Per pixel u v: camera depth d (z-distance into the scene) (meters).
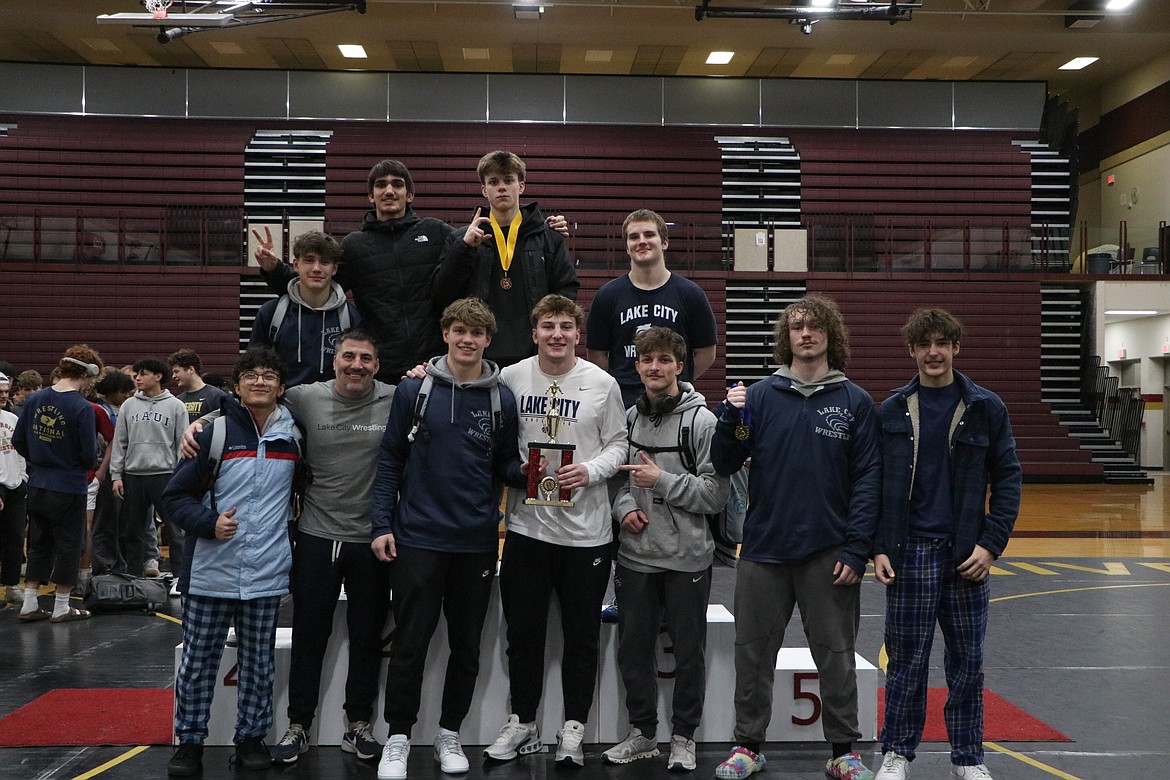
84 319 16.59
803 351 3.61
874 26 17.03
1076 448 17.52
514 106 18.91
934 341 3.45
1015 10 16.98
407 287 4.36
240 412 3.67
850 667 3.54
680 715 3.71
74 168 18.08
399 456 3.73
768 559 3.57
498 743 3.76
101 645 5.70
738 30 17.27
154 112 18.52
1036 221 19.30
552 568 3.77
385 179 4.37
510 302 4.38
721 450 3.59
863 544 3.47
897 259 17.70
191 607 3.60
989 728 4.16
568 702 3.77
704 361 4.39
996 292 17.70
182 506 3.58
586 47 18.14
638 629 3.73
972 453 3.43
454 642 3.70
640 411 3.88
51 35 17.41
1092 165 21.42
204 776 3.56
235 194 18.23
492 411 3.72
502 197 4.38
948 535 3.42
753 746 3.64
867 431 3.56
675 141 18.88
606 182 18.75
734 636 4.08
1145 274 17.97
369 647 3.80
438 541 3.61
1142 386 20.58
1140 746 3.95
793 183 18.88
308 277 4.06
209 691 3.63
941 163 19.08
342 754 3.83
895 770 3.43
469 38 17.59
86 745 3.88
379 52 18.36
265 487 3.62
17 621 6.42
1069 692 4.77
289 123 18.64
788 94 19.17
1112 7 16.25
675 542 3.70
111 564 7.12
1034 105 19.34
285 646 3.99
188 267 16.69
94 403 7.56
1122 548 9.91
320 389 3.82
